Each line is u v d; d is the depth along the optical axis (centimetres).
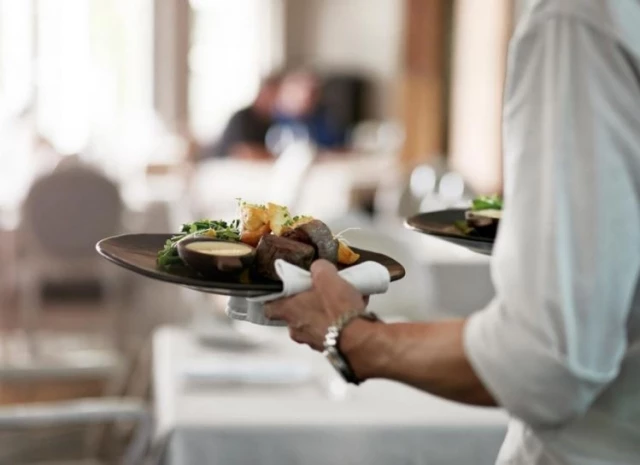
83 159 559
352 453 216
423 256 420
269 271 119
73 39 928
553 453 114
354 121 1047
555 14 102
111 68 962
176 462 213
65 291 509
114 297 514
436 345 106
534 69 103
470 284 415
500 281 102
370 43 1062
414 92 865
